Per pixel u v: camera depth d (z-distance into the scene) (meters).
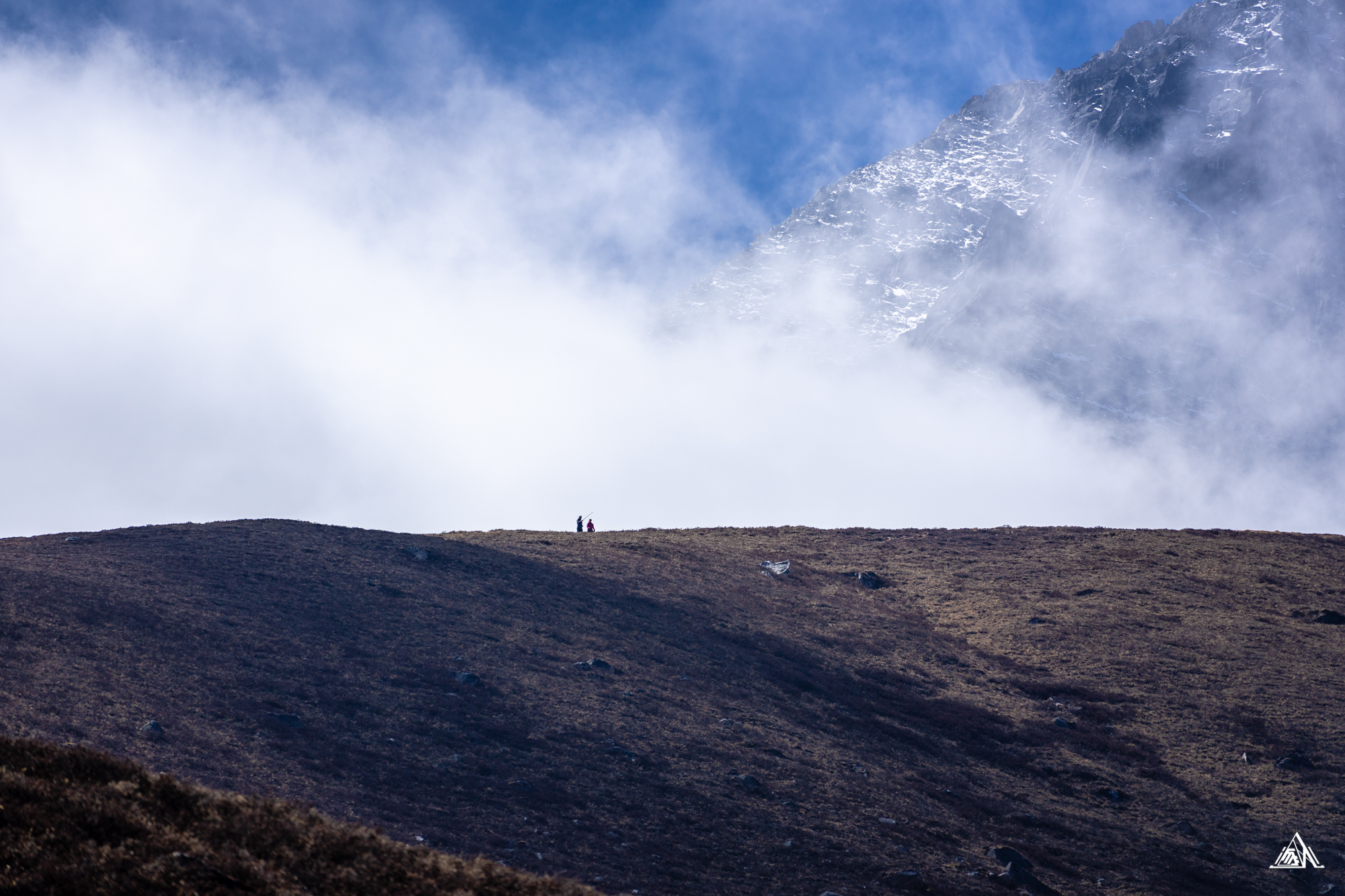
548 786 30.66
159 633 35.81
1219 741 47.38
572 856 25.80
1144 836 37.22
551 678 41.12
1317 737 47.66
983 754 43.94
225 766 25.88
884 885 28.27
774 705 44.72
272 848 14.66
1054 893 30.53
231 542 53.16
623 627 51.75
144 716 28.05
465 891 14.45
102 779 15.83
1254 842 37.84
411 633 43.19
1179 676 55.06
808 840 30.48
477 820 26.86
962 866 30.95
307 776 26.91
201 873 13.20
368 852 15.26
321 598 45.50
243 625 39.00
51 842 13.26
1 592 36.25
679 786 32.78
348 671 36.56
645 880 25.28
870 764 39.59
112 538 52.47
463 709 35.47
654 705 40.72
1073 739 46.72
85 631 34.09
